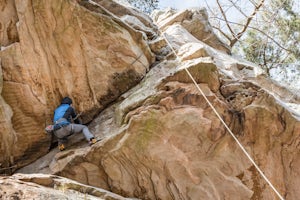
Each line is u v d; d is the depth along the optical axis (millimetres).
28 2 6805
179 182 6008
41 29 6895
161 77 7117
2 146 6621
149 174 6129
